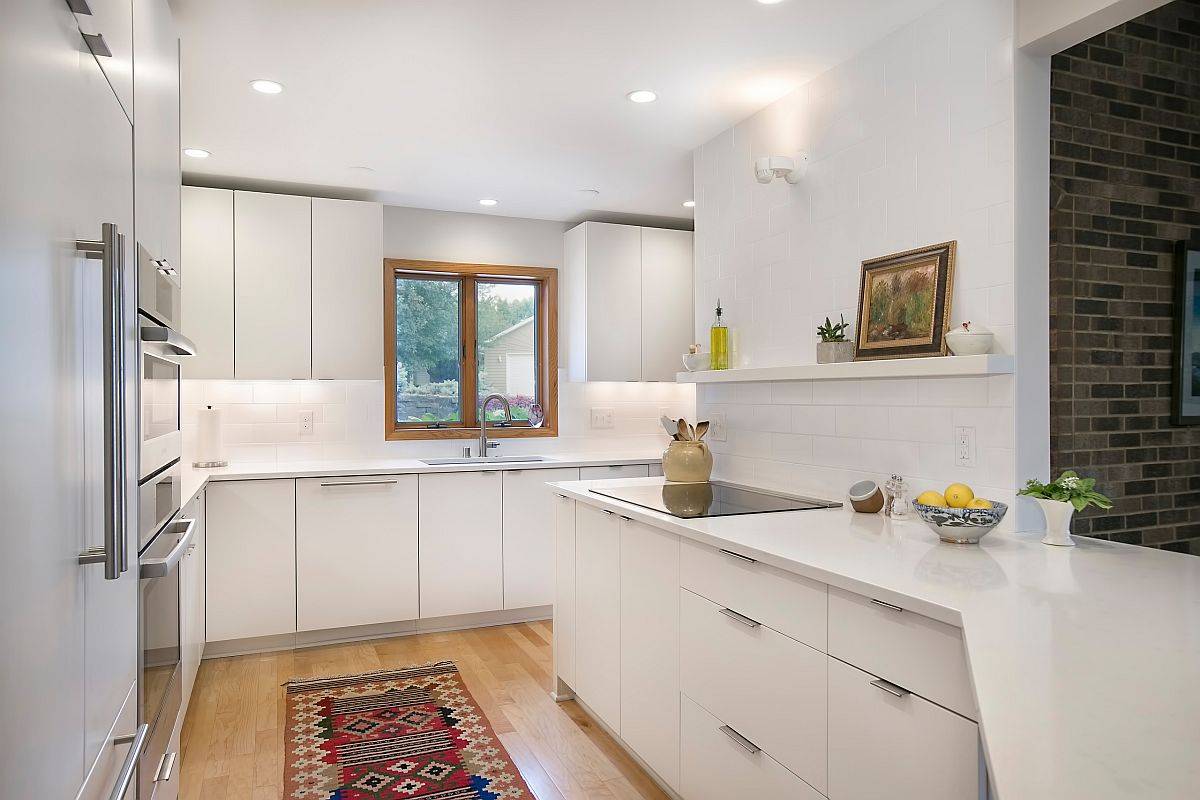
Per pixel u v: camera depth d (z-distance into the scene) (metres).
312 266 4.26
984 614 1.45
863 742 1.70
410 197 4.62
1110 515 2.42
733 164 3.46
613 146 3.73
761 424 3.27
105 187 1.31
